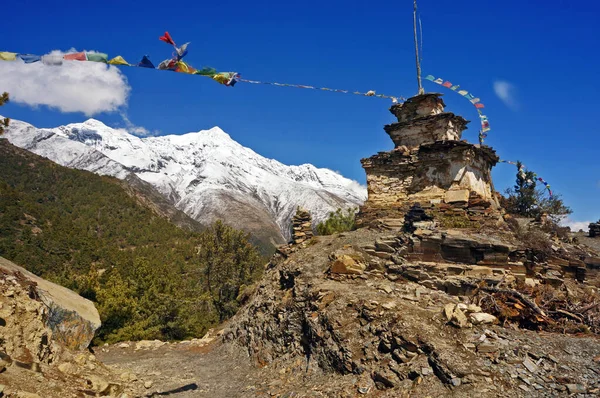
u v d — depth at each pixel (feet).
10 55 30.60
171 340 106.42
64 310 51.01
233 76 37.76
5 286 45.75
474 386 37.42
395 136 84.17
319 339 51.21
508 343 41.98
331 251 69.82
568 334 46.91
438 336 43.29
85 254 266.77
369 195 82.02
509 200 105.19
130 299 104.42
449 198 71.61
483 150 78.07
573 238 77.97
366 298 52.08
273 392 48.32
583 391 36.27
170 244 344.90
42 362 42.73
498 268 56.54
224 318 133.39
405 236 63.67
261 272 146.51
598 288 58.90
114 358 75.77
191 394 51.85
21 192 346.95
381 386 41.42
